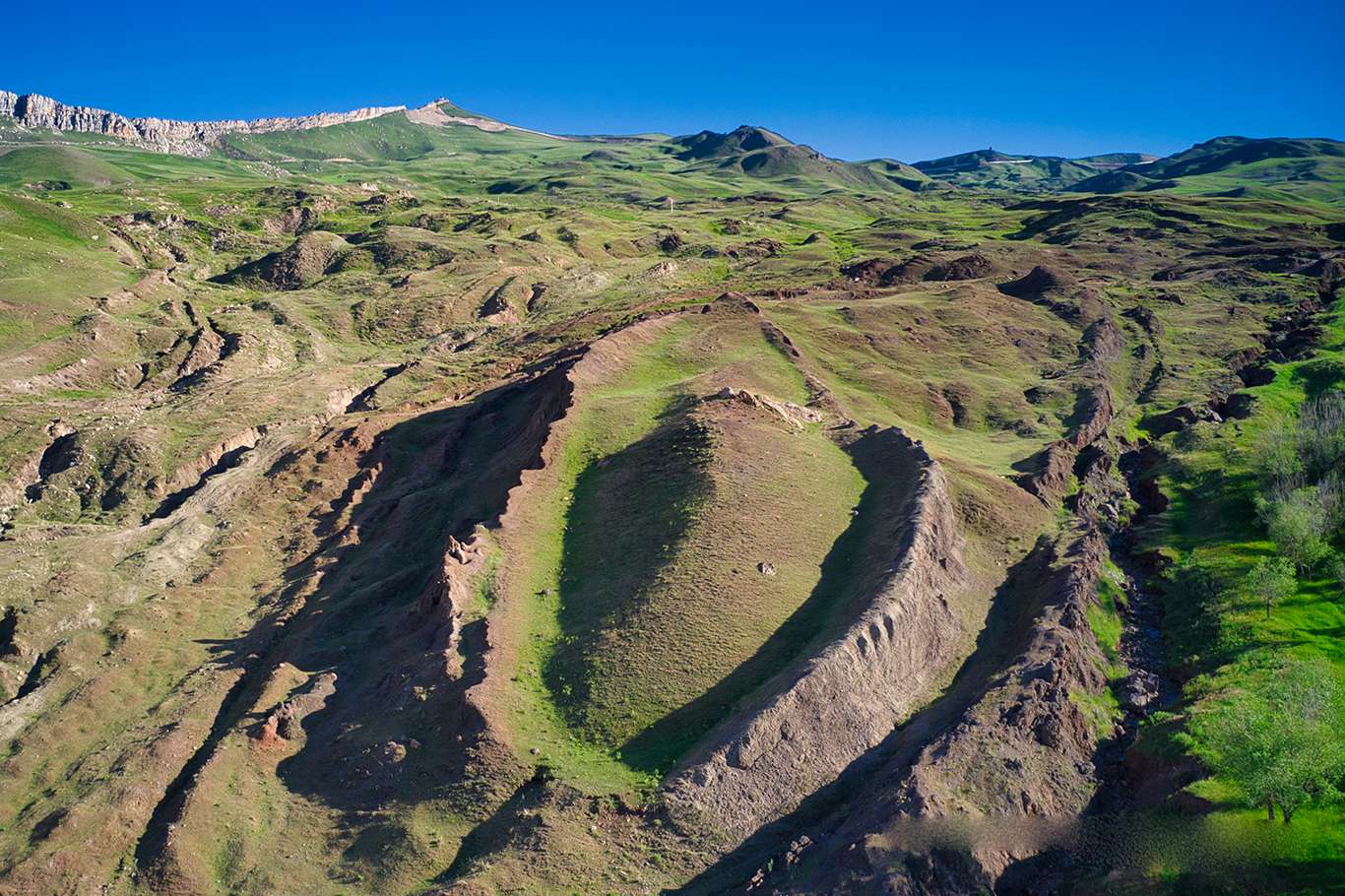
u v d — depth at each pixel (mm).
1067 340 114750
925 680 54094
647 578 58906
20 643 65562
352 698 56219
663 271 164375
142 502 89438
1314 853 39406
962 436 90688
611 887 40344
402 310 149250
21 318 128250
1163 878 40125
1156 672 58844
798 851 41094
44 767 54656
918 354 106875
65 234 169250
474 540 64062
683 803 43344
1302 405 94125
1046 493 76125
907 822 40781
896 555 58438
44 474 94188
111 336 128125
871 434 77188
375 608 66750
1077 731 49375
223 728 55719
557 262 178250
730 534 61750
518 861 41188
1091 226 191000
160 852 46219
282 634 66312
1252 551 68312
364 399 111312
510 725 49219
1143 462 88812
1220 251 161000
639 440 76875
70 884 45594
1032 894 40688
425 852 43250
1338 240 167500
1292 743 41000
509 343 127062
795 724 46875
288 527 82750
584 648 54594
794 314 110062
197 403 107562
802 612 56156
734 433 72812
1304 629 58531
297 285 173625
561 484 72875
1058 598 60031
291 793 49938
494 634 55531
